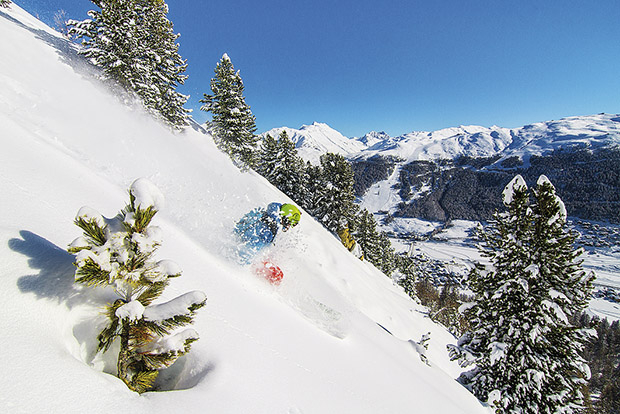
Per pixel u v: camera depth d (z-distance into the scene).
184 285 3.43
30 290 2.00
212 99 30.17
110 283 1.94
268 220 6.36
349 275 18.09
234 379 2.58
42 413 1.54
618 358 84.81
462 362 10.22
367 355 5.16
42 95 7.72
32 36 14.23
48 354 1.81
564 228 9.38
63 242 2.69
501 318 9.69
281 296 5.43
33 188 3.15
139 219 2.05
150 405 2.02
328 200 40.28
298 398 2.88
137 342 2.13
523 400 9.23
